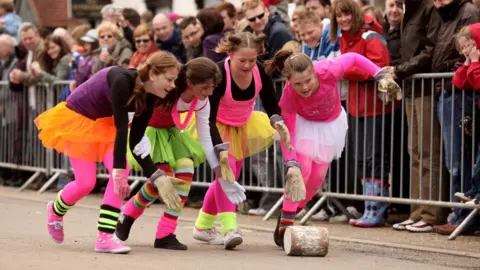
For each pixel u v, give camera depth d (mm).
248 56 16859
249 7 23625
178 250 17000
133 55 26859
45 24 48844
